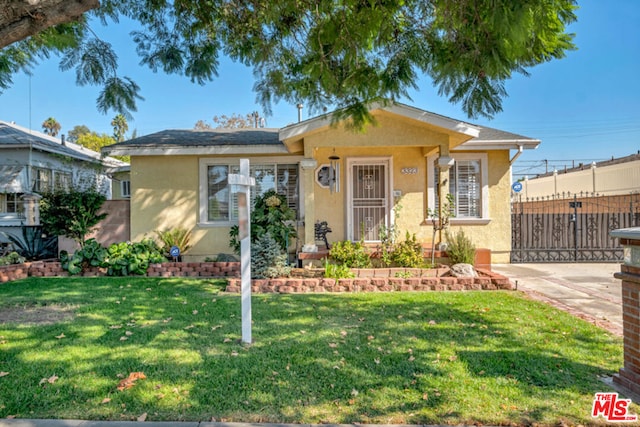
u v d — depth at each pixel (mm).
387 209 11094
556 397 3172
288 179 11367
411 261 8883
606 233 11812
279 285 7383
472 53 4125
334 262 9312
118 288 7574
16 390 3314
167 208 11289
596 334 4688
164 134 12695
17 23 3385
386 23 4613
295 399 3166
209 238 11266
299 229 11211
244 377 3557
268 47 5805
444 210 9508
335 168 11156
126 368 3756
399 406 3059
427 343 4395
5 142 12906
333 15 4863
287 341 4496
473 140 11016
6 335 4715
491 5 3428
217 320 5359
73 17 3609
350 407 3049
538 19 3504
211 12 5988
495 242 11375
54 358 3996
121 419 2887
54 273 9289
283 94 5738
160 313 5730
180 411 2994
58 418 2900
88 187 11898
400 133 9242
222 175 11367
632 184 18438
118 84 5668
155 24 6273
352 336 4652
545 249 11570
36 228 11148
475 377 3531
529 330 4852
